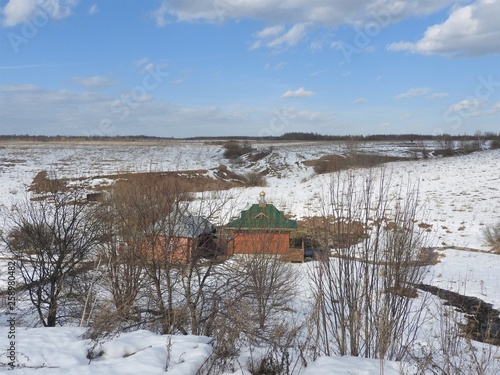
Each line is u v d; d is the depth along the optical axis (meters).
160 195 14.09
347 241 8.88
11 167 51.66
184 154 61.47
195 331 12.64
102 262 15.38
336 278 8.89
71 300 15.43
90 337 7.95
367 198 9.38
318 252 9.23
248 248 14.91
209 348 7.33
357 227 9.12
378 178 34.59
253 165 59.50
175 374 6.16
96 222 15.88
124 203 15.02
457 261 24.97
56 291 15.23
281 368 7.42
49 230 15.70
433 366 7.58
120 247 14.82
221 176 47.50
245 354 8.09
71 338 7.95
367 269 8.48
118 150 62.72
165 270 13.25
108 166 41.59
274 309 13.81
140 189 14.35
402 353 8.54
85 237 15.86
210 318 12.70
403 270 8.62
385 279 8.55
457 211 35.16
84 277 15.52
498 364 8.76
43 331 8.42
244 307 11.54
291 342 8.92
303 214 32.09
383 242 8.94
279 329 9.14
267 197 38.28
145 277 14.15
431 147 75.44
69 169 40.84
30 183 41.91
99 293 15.30
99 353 7.25
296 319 12.46
